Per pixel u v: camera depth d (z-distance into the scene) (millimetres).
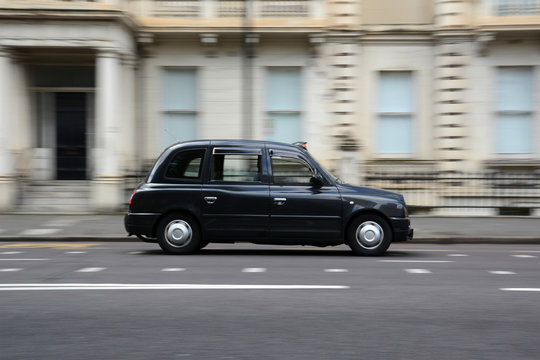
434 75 29734
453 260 15742
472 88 29344
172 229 16484
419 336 8188
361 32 29688
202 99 30250
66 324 8727
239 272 13320
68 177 30922
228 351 7496
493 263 15188
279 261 15320
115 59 27766
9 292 10891
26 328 8523
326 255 16875
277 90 30328
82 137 31125
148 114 30406
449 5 28984
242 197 16312
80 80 31078
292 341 7918
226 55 30141
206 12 29703
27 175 30125
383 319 9055
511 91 29531
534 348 7680
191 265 14453
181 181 16578
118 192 27828
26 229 23031
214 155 16625
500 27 28422
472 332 8391
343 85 29734
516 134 29547
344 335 8203
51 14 27156
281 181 16500
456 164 29453
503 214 29062
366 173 29609
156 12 29750
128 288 11281
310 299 10391
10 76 28188
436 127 29750
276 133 30328
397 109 30094
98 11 27156
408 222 16625
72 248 18625
